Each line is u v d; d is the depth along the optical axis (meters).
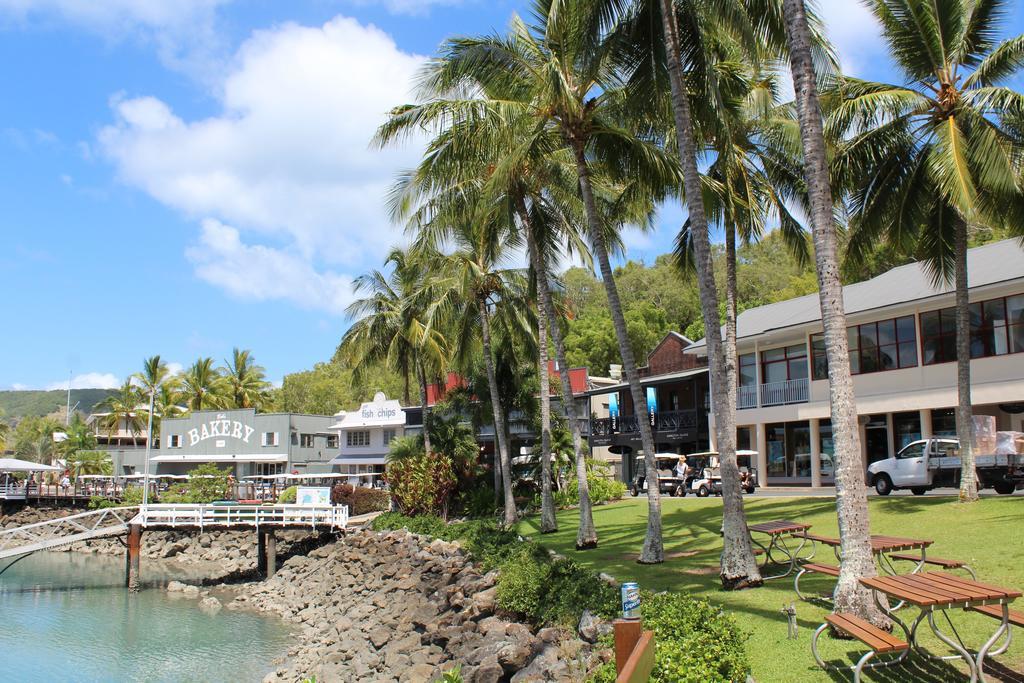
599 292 75.00
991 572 11.48
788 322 35.47
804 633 9.52
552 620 13.46
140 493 51.22
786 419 35.41
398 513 36.22
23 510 59.16
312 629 23.95
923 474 23.59
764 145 21.69
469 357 35.44
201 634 24.00
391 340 42.56
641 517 25.28
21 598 31.16
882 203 21.11
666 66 16.23
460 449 37.19
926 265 23.78
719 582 13.56
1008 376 26.70
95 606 29.19
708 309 14.24
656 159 17.77
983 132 18.44
